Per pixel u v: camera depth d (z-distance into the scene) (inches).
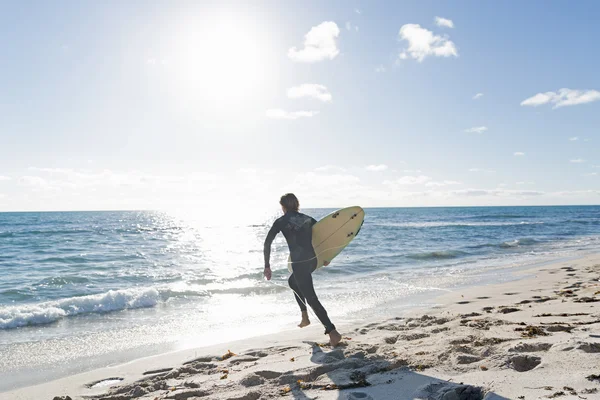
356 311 297.6
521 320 203.0
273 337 225.5
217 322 285.6
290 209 179.8
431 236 1184.2
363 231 1413.6
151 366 187.0
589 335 140.4
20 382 175.9
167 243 1213.1
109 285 495.2
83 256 823.1
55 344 236.7
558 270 474.6
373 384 127.3
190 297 385.1
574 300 259.9
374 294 367.9
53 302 338.6
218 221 3415.4
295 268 174.6
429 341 172.4
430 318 238.4
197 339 242.4
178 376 165.8
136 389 151.0
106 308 337.1
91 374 180.7
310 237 178.7
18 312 303.3
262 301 362.0
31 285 493.4
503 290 352.2
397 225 1827.0
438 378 125.7
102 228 1977.1
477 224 1851.6
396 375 133.3
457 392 110.8
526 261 605.0
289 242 176.6
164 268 658.8
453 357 143.3
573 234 1193.4
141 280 528.7
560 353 127.7
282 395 128.1
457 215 3553.2
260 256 872.3
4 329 274.5
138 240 1304.1
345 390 125.7
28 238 1284.4
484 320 208.8
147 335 254.2
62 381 172.9
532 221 2124.8
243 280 518.0
